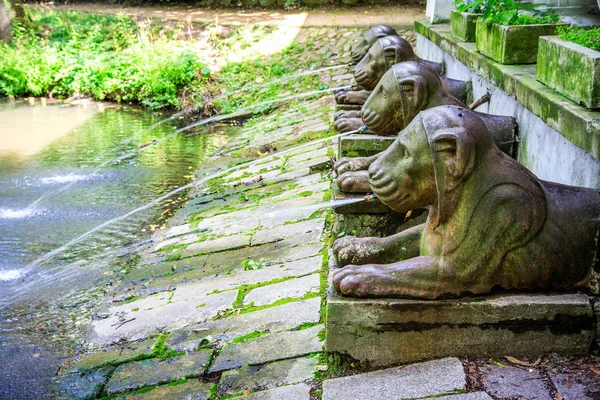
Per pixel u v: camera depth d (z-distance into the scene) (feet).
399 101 17.53
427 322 12.52
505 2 20.89
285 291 17.20
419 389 11.80
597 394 11.21
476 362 12.39
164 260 21.83
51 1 71.87
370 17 54.80
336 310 12.69
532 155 17.07
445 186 12.23
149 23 57.93
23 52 55.31
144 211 27.63
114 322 18.07
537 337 12.41
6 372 16.31
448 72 27.02
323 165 27.37
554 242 12.35
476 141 12.21
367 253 13.70
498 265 12.36
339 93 27.45
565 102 14.76
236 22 56.03
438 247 12.53
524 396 11.30
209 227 24.17
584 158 13.93
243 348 14.83
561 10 22.44
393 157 12.75
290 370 13.53
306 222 22.12
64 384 15.30
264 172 29.37
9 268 22.82
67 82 52.26
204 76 48.34
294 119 37.50
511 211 12.16
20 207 28.45
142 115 45.93
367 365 12.87
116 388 14.60
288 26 53.11
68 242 24.77
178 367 14.70
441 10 32.35
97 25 58.90
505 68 19.25
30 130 42.06
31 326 18.78
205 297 18.13
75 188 30.73
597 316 12.28
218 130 41.32
